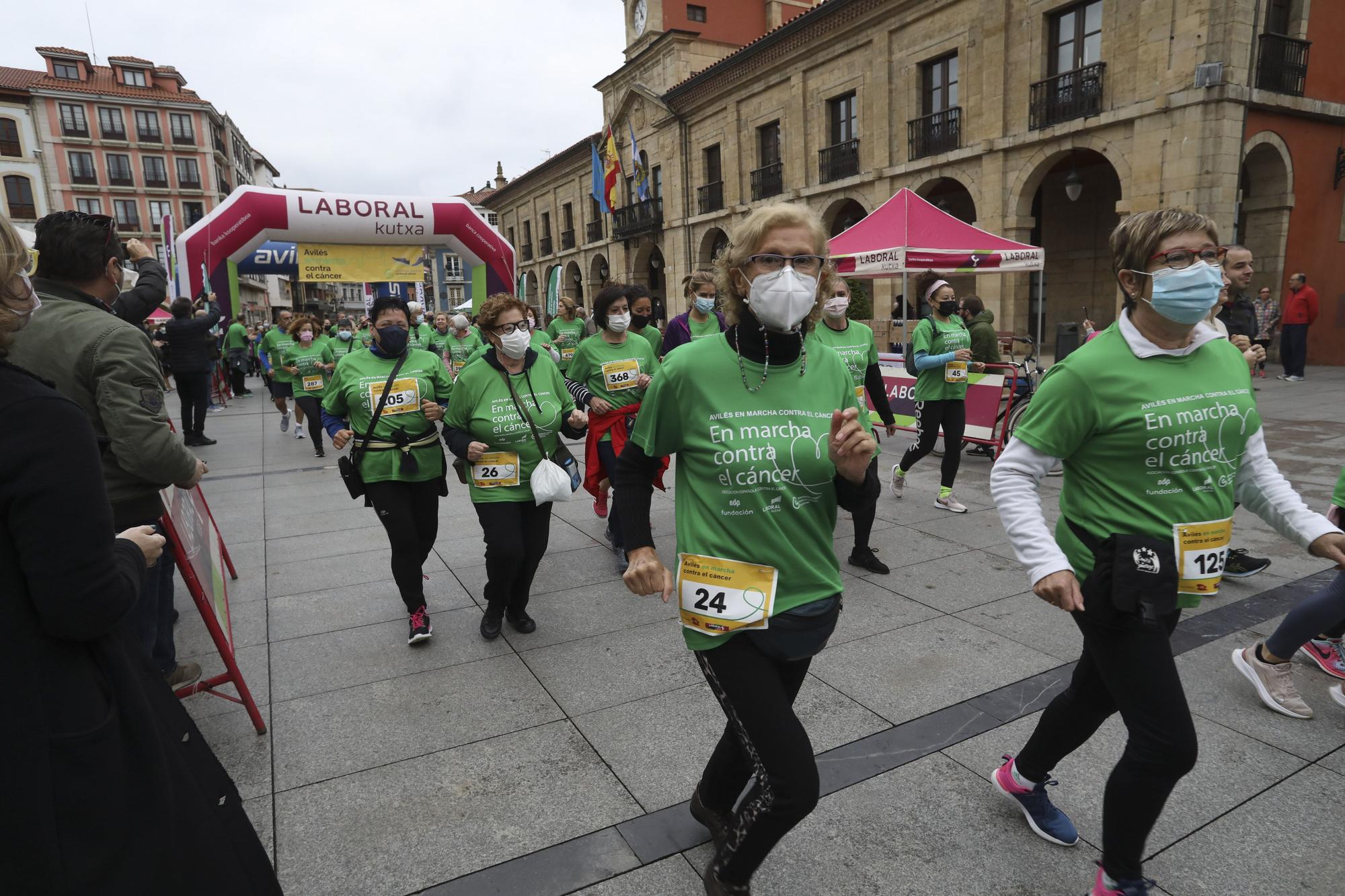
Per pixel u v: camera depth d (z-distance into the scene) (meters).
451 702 3.21
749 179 23.61
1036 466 1.95
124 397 2.44
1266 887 2.09
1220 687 3.13
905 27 17.80
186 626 4.06
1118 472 1.88
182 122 53.19
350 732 2.99
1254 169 14.02
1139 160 13.37
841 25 19.14
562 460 3.85
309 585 4.65
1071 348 12.11
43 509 1.17
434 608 4.26
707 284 5.48
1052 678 3.26
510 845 2.34
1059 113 14.63
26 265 1.24
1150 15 12.99
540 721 3.04
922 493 6.60
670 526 5.66
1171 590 1.77
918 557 4.90
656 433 1.86
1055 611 3.98
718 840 2.13
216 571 3.60
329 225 10.02
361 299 74.62
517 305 3.63
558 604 4.28
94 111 50.75
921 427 6.00
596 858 2.27
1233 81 12.34
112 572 1.27
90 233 2.50
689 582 1.80
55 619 1.19
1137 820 1.84
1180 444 1.83
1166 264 1.78
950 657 3.48
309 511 6.45
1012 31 15.43
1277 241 13.93
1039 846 2.28
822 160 20.67
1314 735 2.79
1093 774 2.61
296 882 2.20
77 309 2.48
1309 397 10.63
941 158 17.05
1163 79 12.90
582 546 5.34
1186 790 2.50
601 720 3.04
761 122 22.75
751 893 2.12
